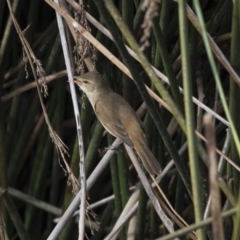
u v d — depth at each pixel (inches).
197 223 146.6
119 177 260.1
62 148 215.5
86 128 270.8
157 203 217.3
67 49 215.5
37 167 321.4
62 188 351.6
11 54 339.9
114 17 149.7
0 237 221.3
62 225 207.0
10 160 318.0
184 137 268.8
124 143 241.3
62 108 302.0
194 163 144.3
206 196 233.8
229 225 240.5
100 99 256.2
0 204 286.5
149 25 138.1
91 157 271.1
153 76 153.3
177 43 257.1
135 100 276.1
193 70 247.9
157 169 236.1
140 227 257.8
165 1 230.4
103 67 266.8
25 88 300.5
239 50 202.7
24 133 313.0
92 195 323.3
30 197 323.0
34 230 334.0
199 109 260.1
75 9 235.8
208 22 270.5
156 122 191.3
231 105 207.9
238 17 196.1
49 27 310.8
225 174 257.4
